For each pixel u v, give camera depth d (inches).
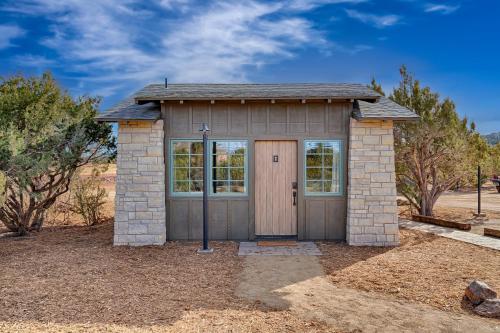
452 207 553.3
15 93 362.6
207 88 355.9
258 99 314.3
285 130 329.7
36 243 330.0
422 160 452.1
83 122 388.8
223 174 331.9
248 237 331.6
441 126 433.7
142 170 316.8
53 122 366.0
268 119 330.0
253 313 174.2
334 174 331.6
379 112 316.5
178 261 267.0
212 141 330.6
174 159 331.6
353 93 320.2
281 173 335.9
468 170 462.0
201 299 191.9
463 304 186.7
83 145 387.9
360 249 302.5
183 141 331.3
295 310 178.5
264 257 277.6
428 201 464.1
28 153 348.5
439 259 269.3
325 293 203.0
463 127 465.4
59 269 244.4
